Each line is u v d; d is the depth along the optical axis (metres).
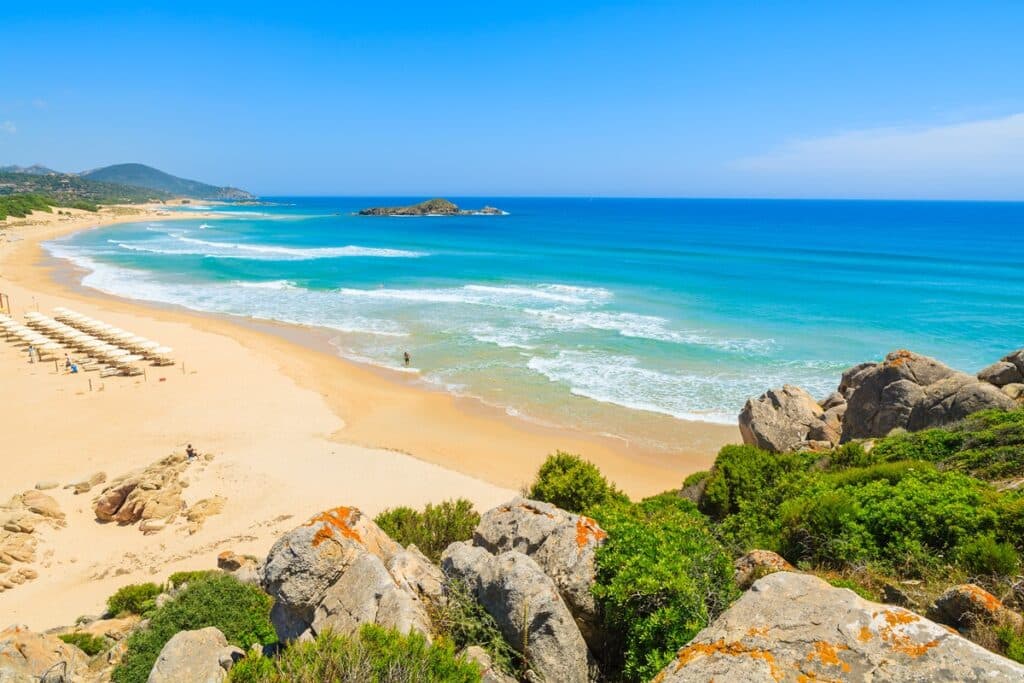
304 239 121.31
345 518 8.45
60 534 20.94
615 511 10.10
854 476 14.05
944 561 9.24
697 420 30.62
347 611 7.25
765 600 4.77
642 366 38.31
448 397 34.12
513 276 72.88
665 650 6.74
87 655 12.90
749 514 13.83
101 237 122.00
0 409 31.73
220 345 43.81
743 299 58.09
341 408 32.69
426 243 113.25
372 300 58.75
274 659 6.80
